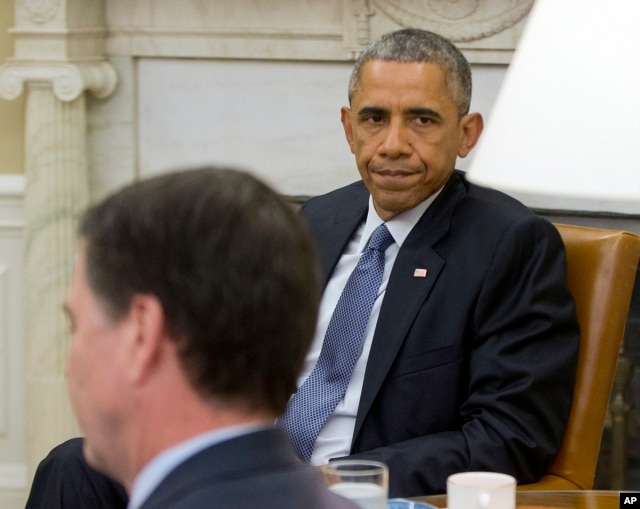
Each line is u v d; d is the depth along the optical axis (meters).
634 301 4.36
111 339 1.19
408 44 3.00
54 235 4.70
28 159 4.70
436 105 2.97
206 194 1.19
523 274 2.89
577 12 1.63
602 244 2.98
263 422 1.20
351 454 2.92
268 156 4.70
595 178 1.57
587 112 1.59
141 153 4.78
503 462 2.75
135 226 1.18
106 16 4.71
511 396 2.79
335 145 4.65
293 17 4.56
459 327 2.88
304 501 1.13
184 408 1.18
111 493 2.60
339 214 3.23
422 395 2.89
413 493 2.73
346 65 4.60
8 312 4.98
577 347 2.88
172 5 4.65
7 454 5.04
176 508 1.10
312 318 1.24
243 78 4.68
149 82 4.74
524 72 1.70
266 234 1.18
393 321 2.92
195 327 1.16
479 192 3.14
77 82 4.55
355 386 2.97
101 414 1.21
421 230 3.00
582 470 2.87
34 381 4.78
